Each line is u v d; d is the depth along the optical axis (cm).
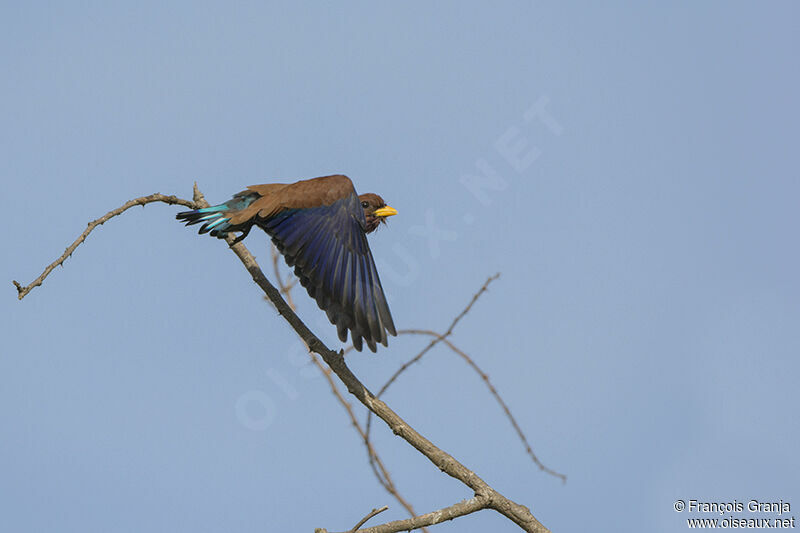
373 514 841
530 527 917
